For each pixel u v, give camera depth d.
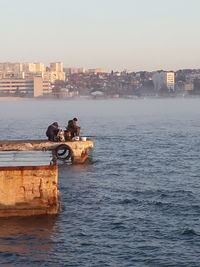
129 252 26.02
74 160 53.81
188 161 57.72
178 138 89.31
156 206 34.91
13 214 30.72
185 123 135.50
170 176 47.16
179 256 25.45
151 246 26.81
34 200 30.75
